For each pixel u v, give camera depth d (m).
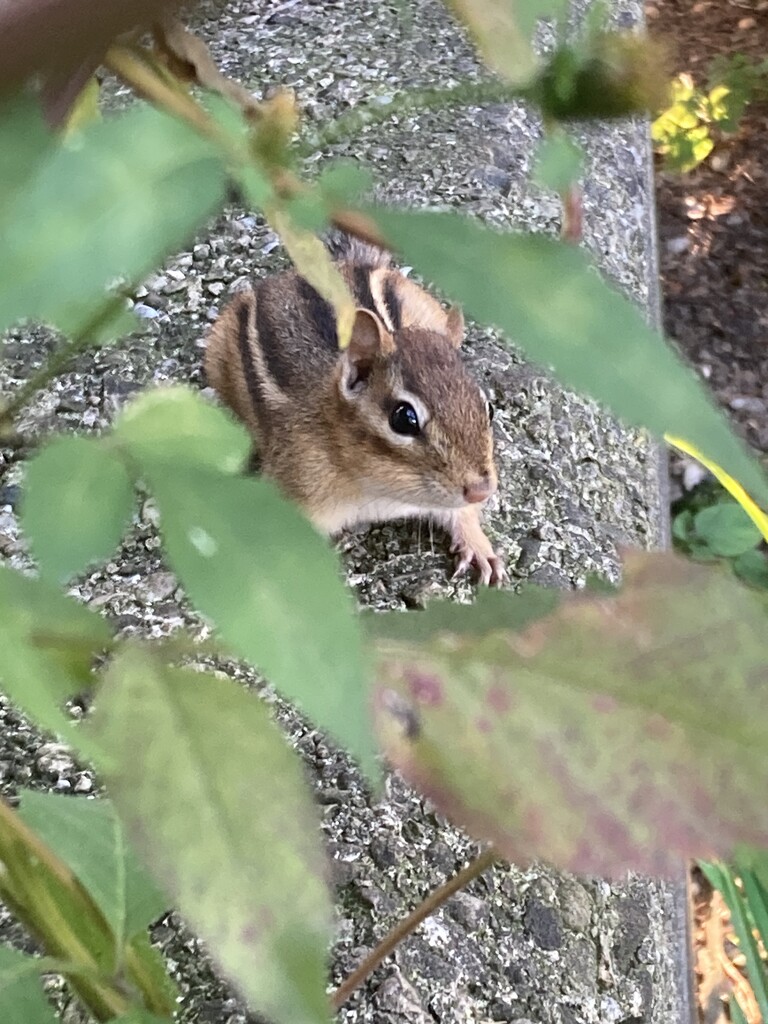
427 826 0.23
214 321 0.36
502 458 0.32
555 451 0.33
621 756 0.07
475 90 0.06
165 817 0.06
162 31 0.07
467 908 0.22
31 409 0.31
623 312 0.05
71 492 0.06
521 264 0.05
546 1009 0.21
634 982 0.23
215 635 0.07
